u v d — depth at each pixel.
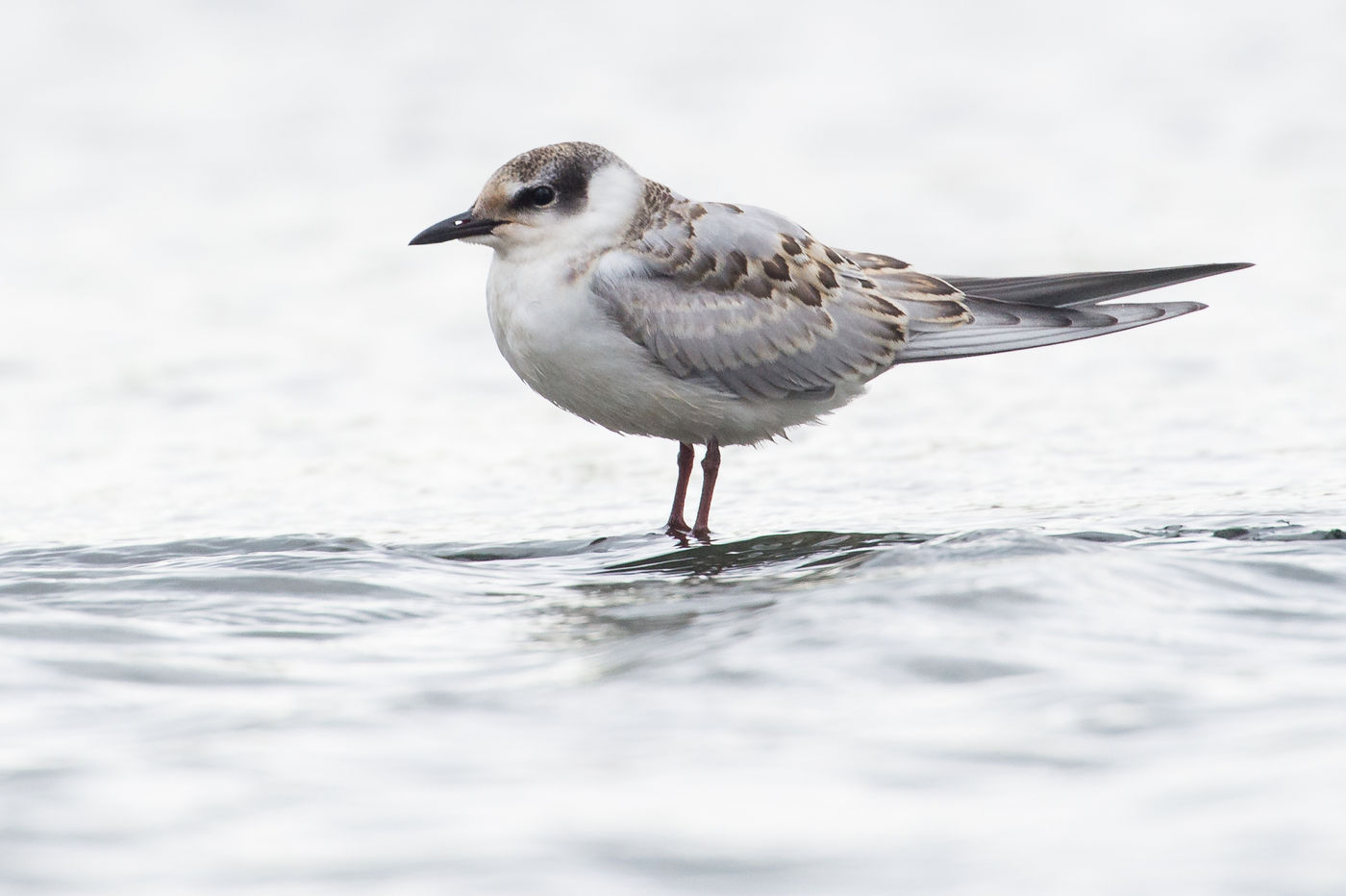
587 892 5.32
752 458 14.36
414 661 7.87
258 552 10.55
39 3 32.81
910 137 28.12
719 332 11.59
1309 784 5.83
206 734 6.73
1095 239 22.16
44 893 5.34
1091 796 5.86
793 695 6.94
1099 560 8.66
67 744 6.65
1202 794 5.82
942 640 7.47
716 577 9.80
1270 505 11.14
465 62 31.62
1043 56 32.53
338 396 16.77
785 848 5.58
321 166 26.44
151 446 14.90
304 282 21.27
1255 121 28.17
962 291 12.70
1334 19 33.81
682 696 7.00
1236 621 7.78
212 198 25.00
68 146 27.00
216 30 32.72
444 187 25.36
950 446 14.30
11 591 9.32
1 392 16.77
